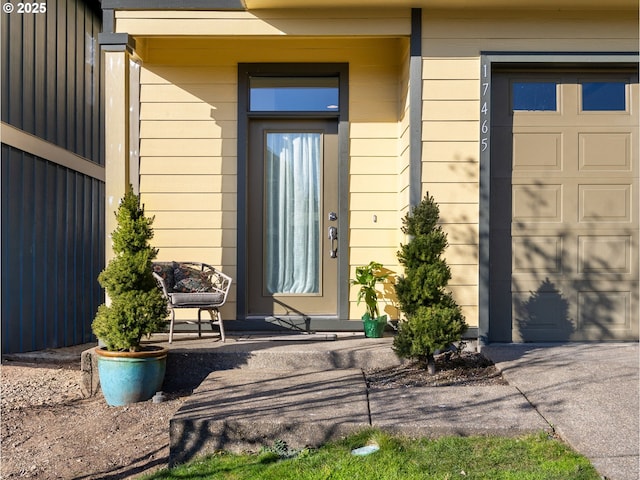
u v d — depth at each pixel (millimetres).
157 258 5914
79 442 3893
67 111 7945
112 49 5113
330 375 4625
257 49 5988
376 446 3383
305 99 6078
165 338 5539
